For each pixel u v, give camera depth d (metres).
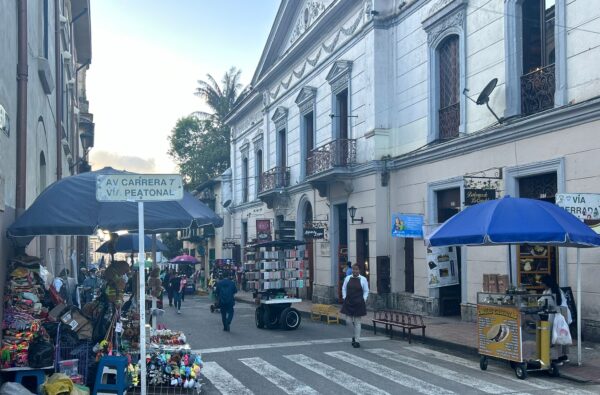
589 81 11.32
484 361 9.70
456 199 15.71
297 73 26.19
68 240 19.38
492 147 14.03
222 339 13.62
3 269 7.38
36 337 7.05
